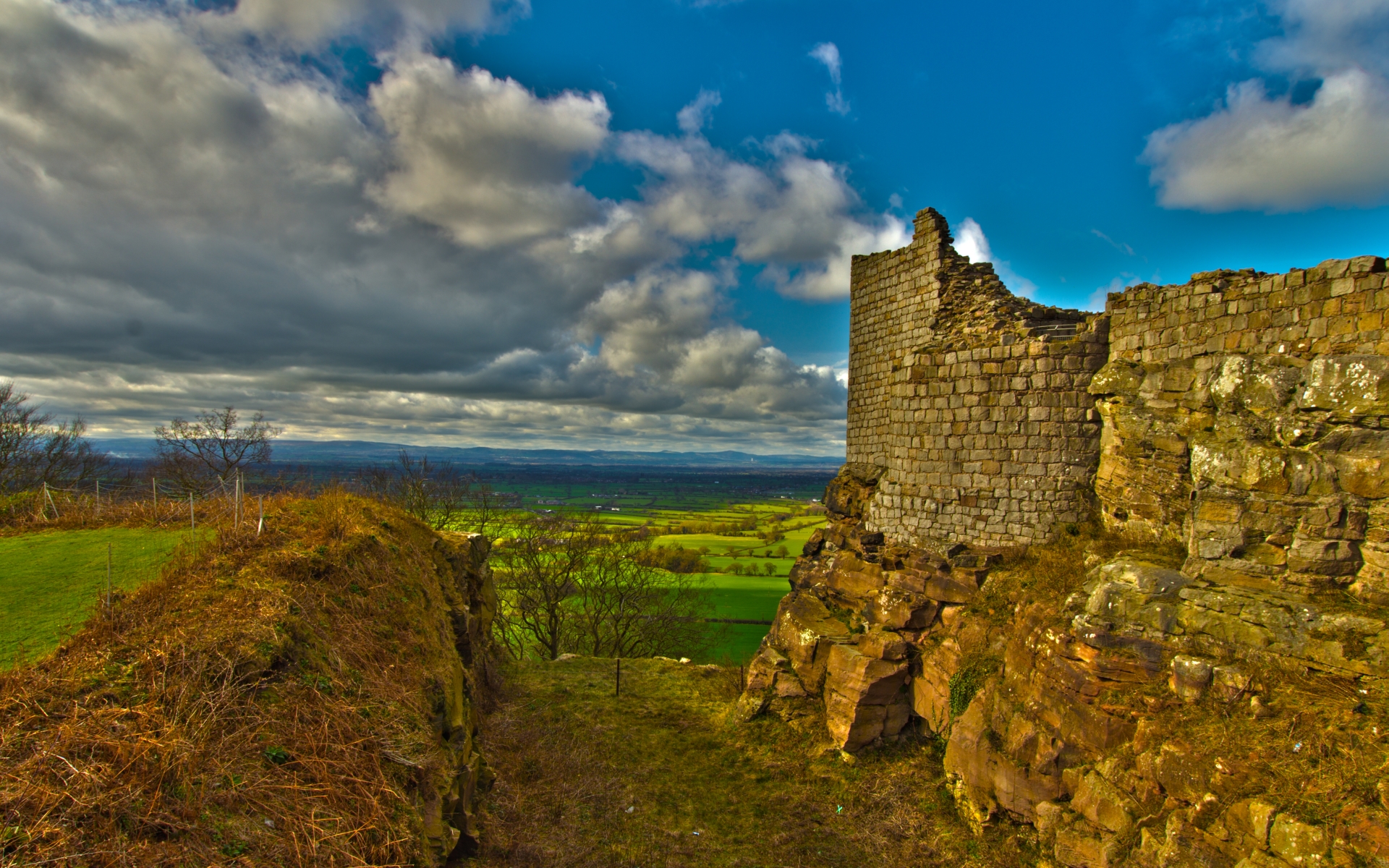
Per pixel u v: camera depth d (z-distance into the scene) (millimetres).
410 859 7266
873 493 19234
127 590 9930
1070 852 9555
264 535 11805
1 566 11773
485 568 22438
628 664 24250
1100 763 9758
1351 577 8984
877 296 20406
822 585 18359
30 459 32562
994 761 11508
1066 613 11195
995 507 14617
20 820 5152
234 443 36531
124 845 5297
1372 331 9305
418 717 9398
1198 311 11961
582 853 11156
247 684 7617
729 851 11906
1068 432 13969
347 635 9758
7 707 6281
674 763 15430
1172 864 8047
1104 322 13977
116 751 5961
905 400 16234
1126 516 12828
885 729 14828
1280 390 10133
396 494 33688
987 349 14766
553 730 16938
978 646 13352
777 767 14984
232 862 5703
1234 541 9922
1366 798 6855
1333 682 8195
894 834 12195
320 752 7434
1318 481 9352
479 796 11516
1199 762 8336
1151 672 9797
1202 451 10719
